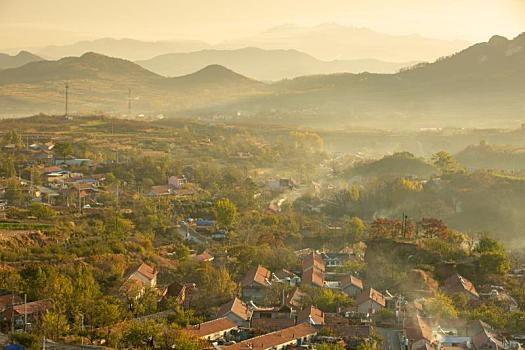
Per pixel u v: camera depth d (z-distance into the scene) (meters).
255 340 156.25
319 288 196.50
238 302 181.88
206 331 162.00
